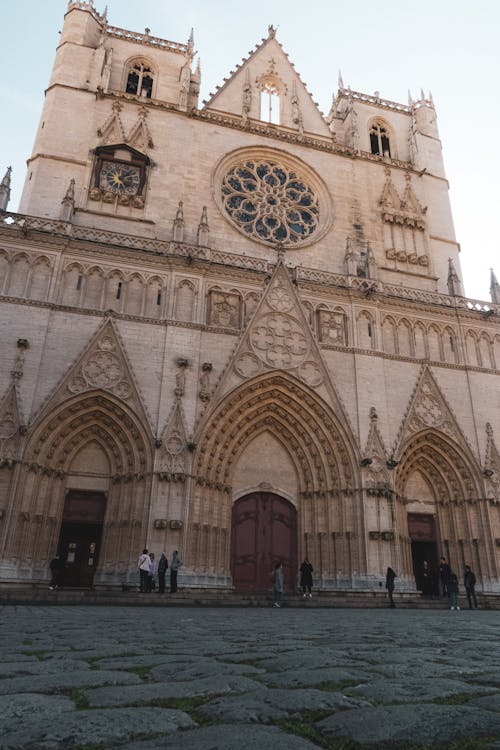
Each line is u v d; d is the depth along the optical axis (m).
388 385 37.38
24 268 32.50
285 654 7.20
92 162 39.56
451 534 36.72
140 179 40.25
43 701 4.14
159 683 4.96
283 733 3.38
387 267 43.75
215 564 31.19
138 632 10.65
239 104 47.38
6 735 3.24
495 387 39.59
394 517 33.44
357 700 4.33
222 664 6.11
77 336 32.06
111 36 46.50
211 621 14.83
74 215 37.44
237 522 33.91
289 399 35.56
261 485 34.88
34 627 11.34
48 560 29.23
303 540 34.06
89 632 10.40
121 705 4.13
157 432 31.17
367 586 31.31
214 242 40.19
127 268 34.75
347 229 44.50
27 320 31.22
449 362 39.66
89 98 41.94
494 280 43.88
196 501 31.16
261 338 35.66
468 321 41.12
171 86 46.25
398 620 16.88
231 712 3.92
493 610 28.02
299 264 41.72
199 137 43.75
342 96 53.88
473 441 37.72
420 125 53.25
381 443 34.91
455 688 4.80
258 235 42.03
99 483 31.55
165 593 26.25
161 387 32.22
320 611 22.94
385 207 46.16
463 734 3.31
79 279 33.56
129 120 42.38
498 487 36.53
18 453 28.44
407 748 3.11
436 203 49.03
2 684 4.81
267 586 33.00
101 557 29.86
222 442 33.53
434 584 36.47
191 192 41.28
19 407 29.33
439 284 45.25
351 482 34.03
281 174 45.94
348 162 47.66
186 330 33.91
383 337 38.88
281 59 51.41
